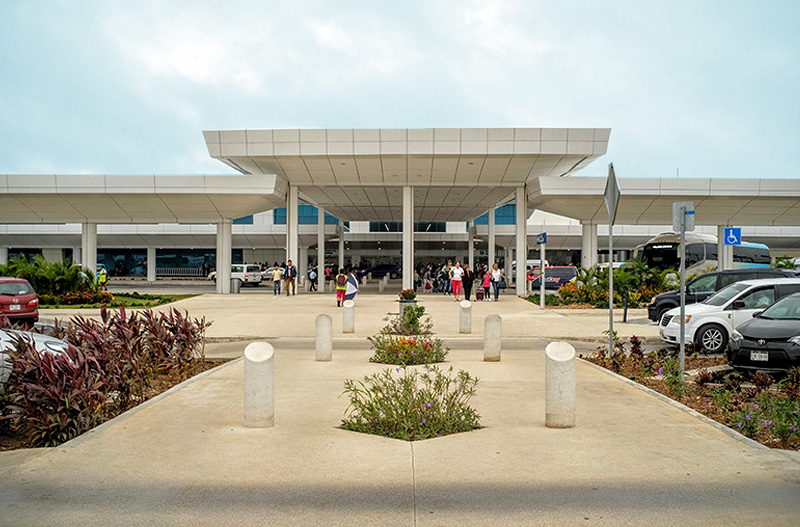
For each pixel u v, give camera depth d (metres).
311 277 41.81
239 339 16.81
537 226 58.12
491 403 8.45
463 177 34.19
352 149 29.97
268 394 7.09
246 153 30.20
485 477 5.34
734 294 14.62
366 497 4.88
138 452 6.07
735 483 5.19
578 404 8.31
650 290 27.50
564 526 4.35
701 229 62.03
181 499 4.84
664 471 5.50
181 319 11.38
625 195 31.30
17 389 6.89
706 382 9.77
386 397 7.30
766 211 32.78
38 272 28.33
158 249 66.44
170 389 9.30
